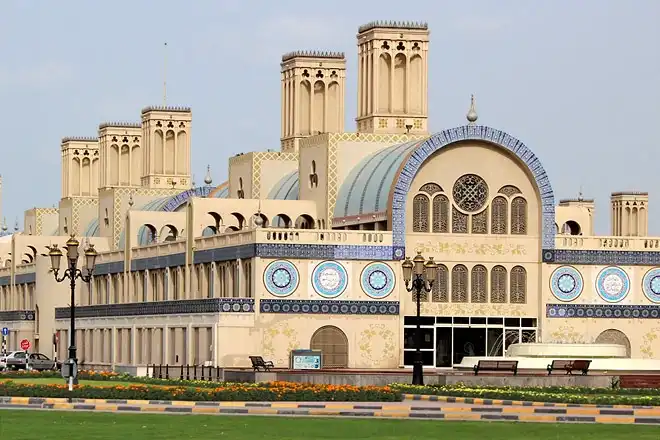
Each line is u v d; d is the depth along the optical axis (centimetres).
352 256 17225
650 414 11000
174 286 19375
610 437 9512
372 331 17238
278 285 17050
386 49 19325
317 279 17138
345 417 10781
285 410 10994
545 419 10631
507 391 12862
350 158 18625
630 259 18025
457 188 17675
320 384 13750
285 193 19938
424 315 17538
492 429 9938
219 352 16875
